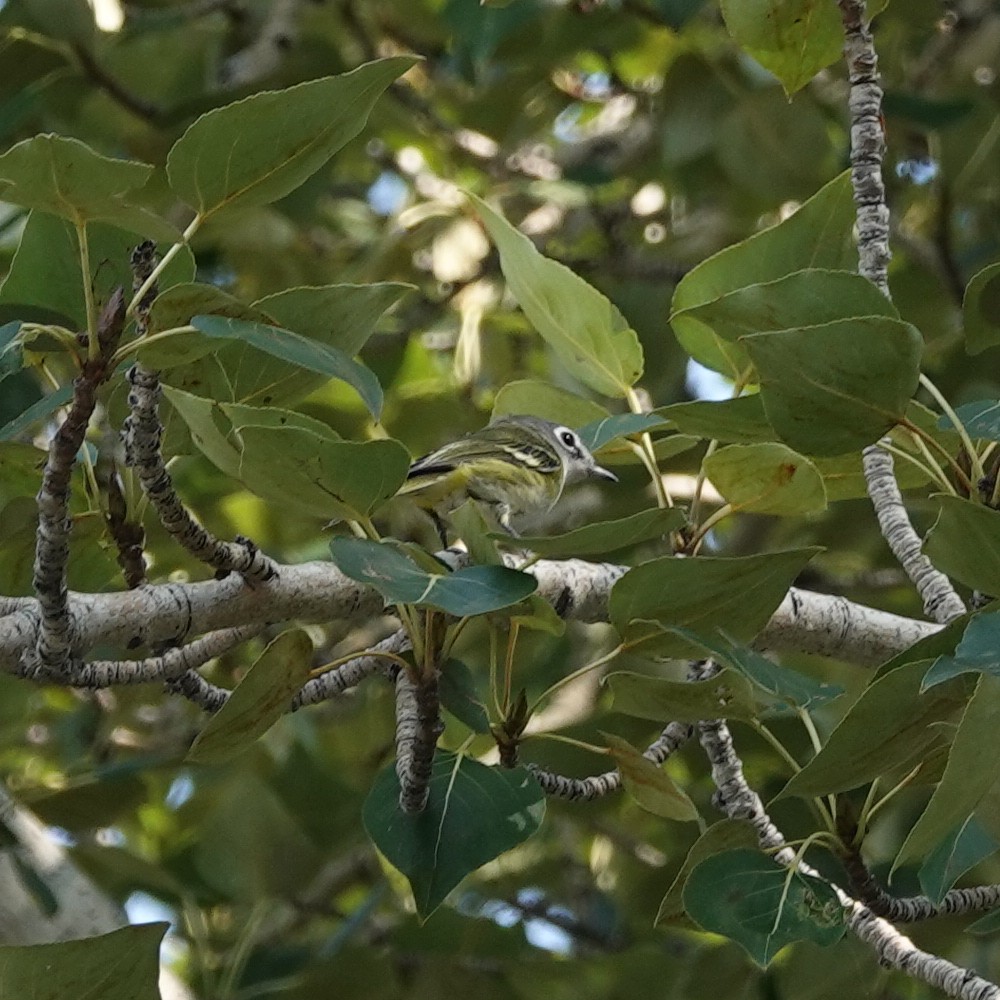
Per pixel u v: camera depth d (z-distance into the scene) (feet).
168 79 47.57
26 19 42.37
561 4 44.93
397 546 19.94
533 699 40.91
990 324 23.18
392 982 37.17
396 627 43.32
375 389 19.75
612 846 46.29
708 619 21.18
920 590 23.71
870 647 29.40
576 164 51.42
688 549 24.29
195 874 38.65
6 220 40.63
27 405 29.91
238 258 46.70
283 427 19.47
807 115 40.93
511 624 21.80
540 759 33.55
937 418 22.30
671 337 45.55
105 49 45.29
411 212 48.24
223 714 20.61
